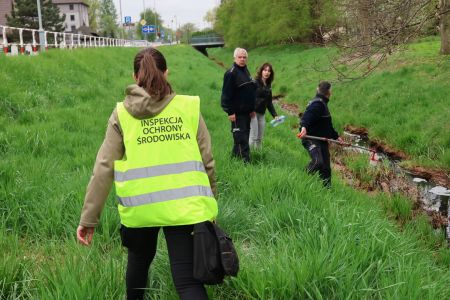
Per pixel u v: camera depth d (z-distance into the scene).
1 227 4.15
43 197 4.84
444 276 3.62
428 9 8.88
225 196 5.43
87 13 121.56
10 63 12.12
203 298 2.45
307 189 5.43
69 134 8.11
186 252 2.51
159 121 2.61
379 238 3.94
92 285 2.94
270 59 41.62
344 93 18.52
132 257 2.85
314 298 3.03
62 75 13.99
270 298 2.95
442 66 16.61
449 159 9.97
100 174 2.58
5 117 8.62
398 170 9.89
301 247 3.66
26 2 72.38
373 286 3.21
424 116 13.24
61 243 4.01
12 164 5.62
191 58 44.06
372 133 13.53
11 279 3.23
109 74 18.75
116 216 4.29
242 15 60.09
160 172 2.55
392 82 17.22
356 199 6.48
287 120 15.44
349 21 9.72
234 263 2.46
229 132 9.99
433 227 6.52
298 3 39.59
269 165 6.99
